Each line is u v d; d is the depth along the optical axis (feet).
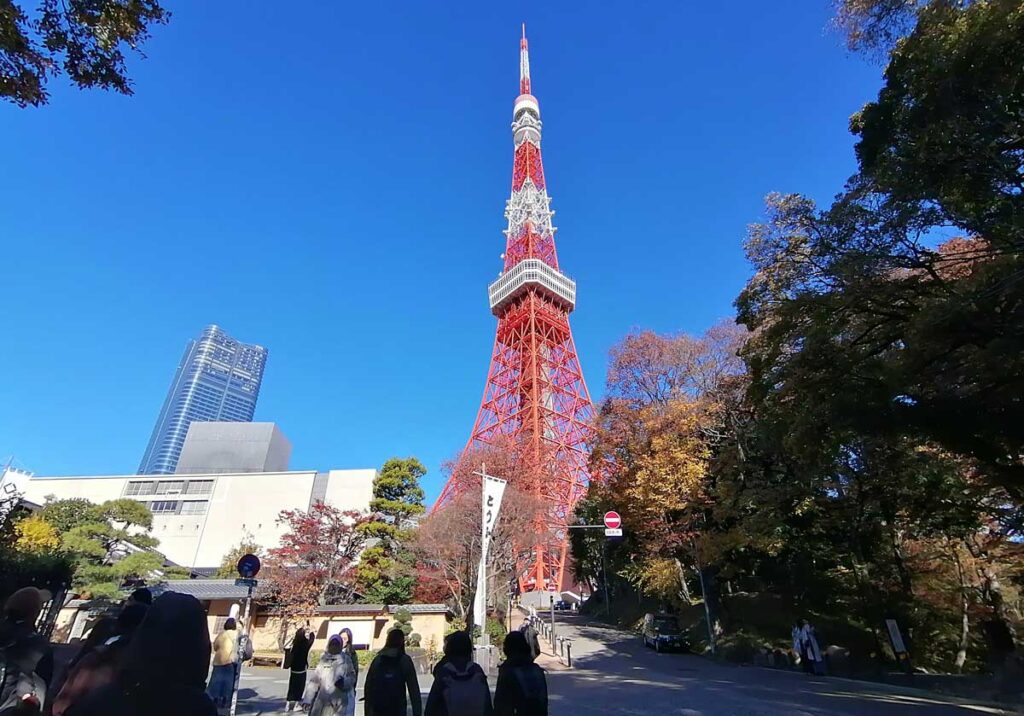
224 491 195.72
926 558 80.33
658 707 39.11
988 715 34.86
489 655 58.95
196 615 8.59
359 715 37.27
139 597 14.14
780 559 92.94
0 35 19.70
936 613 78.48
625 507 95.35
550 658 82.28
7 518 63.46
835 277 42.83
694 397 92.89
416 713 18.29
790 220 46.26
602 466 101.24
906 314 43.91
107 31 21.63
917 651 75.97
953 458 62.13
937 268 42.88
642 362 97.35
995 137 33.78
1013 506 61.16
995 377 39.17
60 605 73.31
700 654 88.12
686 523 87.15
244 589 95.25
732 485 82.38
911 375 40.52
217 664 33.86
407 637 84.33
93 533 115.65
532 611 119.34
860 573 74.43
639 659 81.46
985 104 33.78
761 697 43.24
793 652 72.23
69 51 21.84
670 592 102.83
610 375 99.71
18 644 14.52
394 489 118.21
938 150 35.29
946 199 36.35
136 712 7.68
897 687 50.65
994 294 33.65
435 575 101.14
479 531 97.04
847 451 66.13
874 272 40.88
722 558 89.76
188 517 191.72
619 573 119.75
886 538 80.64
